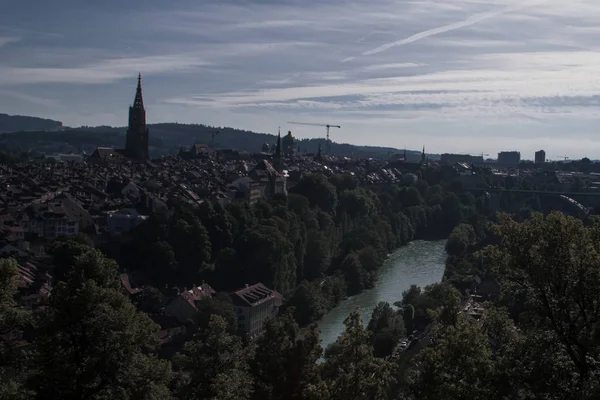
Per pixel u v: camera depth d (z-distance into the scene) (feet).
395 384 241.96
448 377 172.35
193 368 233.55
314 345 235.40
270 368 234.99
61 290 213.87
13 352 231.71
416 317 550.77
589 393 154.30
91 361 206.80
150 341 233.35
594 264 171.83
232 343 237.45
